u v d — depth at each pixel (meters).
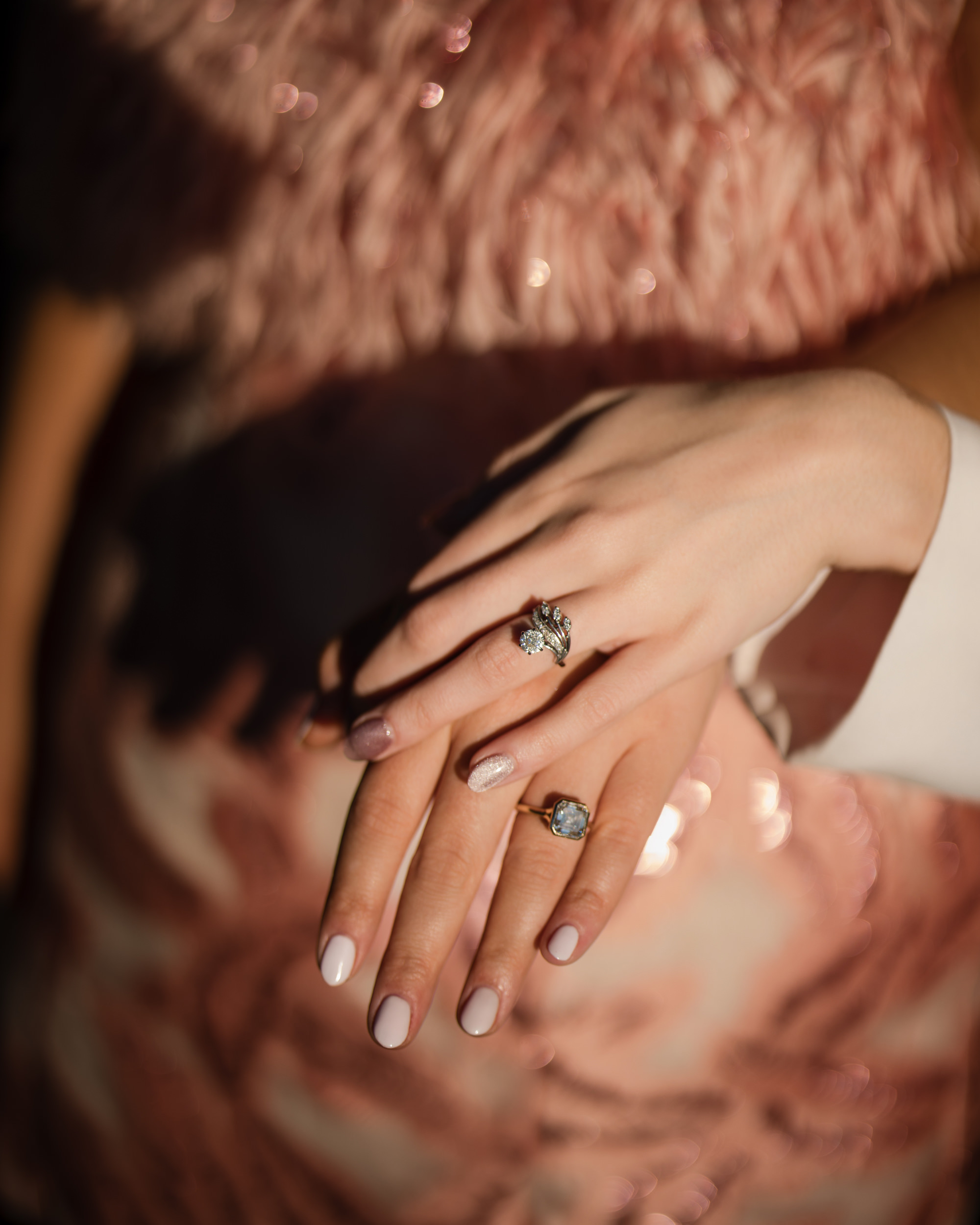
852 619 0.48
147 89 0.59
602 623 0.44
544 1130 0.59
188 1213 0.64
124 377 0.72
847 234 0.57
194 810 0.61
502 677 0.44
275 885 0.60
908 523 0.46
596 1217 0.60
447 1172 0.60
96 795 0.64
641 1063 0.59
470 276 0.57
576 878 0.45
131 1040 0.64
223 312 0.60
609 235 0.56
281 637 0.60
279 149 0.58
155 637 0.63
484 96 0.55
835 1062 0.60
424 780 0.46
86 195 0.62
